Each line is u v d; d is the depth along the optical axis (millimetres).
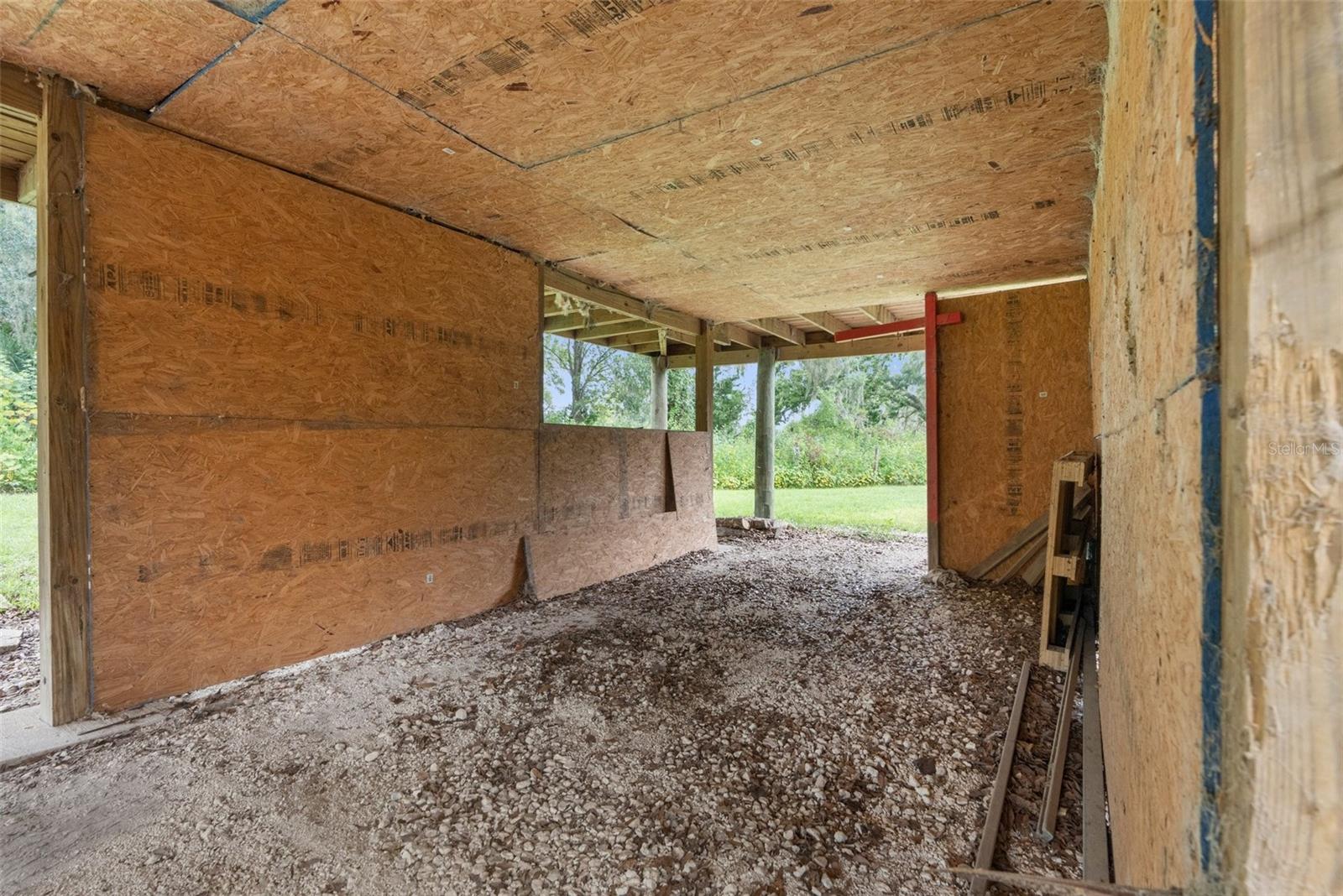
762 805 1710
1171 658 645
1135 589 1021
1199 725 497
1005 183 2832
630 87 2098
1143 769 846
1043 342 4367
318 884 1385
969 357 4605
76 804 1665
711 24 1776
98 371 2121
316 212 2781
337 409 2867
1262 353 418
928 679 2588
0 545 4660
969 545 4582
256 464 2568
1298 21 406
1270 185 414
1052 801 1670
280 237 2646
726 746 2031
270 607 2623
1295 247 405
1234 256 445
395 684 2521
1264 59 419
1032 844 1547
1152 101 815
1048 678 2551
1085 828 1507
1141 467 936
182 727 2098
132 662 2219
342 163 2639
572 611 3676
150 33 1810
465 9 1712
